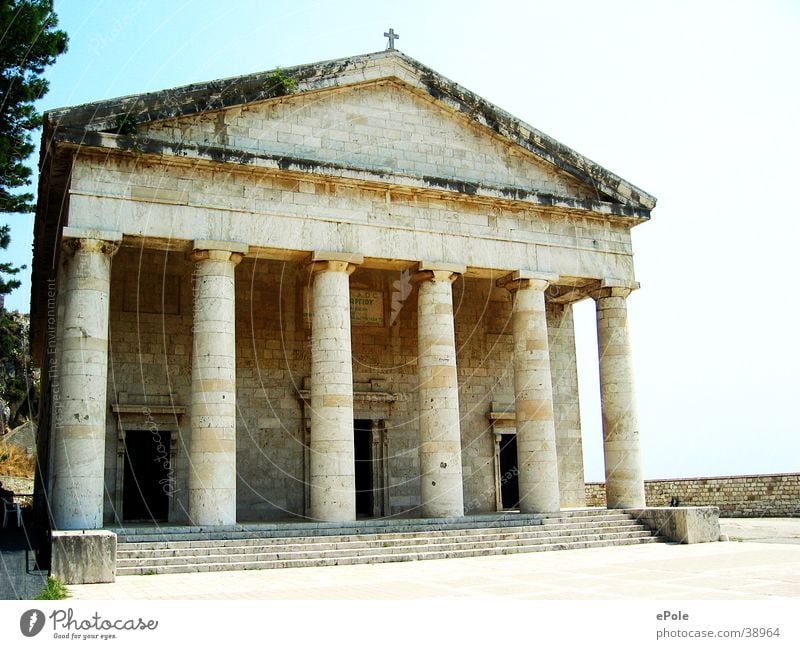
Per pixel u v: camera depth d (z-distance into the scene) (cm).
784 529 3675
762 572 2148
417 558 2689
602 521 3291
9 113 3281
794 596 1689
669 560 2508
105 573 2089
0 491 3888
